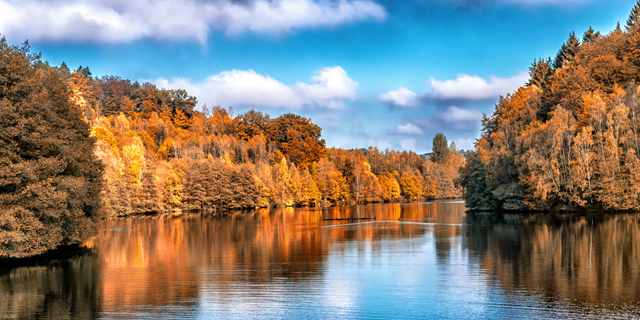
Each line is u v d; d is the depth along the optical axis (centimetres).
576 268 2731
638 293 2156
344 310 1983
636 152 6650
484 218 7025
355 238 4588
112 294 2294
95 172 4444
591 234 4325
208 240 4566
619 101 7006
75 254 3731
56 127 3750
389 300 2123
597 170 6856
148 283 2525
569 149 7025
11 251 3039
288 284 2461
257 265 3042
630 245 3569
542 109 10300
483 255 3297
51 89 3934
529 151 7338
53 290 2402
